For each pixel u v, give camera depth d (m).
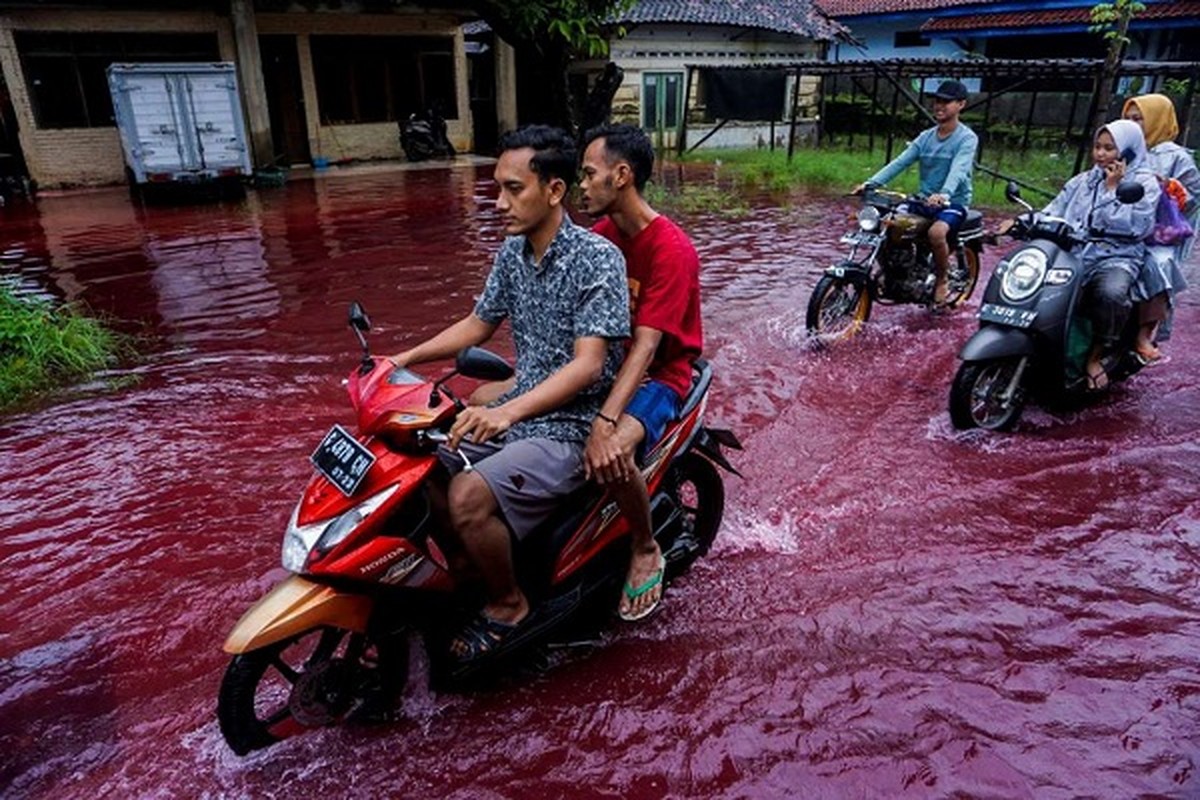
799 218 11.77
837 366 5.92
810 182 15.37
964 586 3.46
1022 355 4.68
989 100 14.80
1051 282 4.73
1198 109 15.85
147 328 6.98
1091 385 5.09
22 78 15.62
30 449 4.74
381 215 12.45
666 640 3.16
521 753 2.63
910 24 24.52
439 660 2.80
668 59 20.66
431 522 2.65
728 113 19.98
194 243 10.54
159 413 5.22
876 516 4.01
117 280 8.62
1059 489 4.24
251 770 2.56
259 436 4.88
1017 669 2.99
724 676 2.97
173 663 3.05
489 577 2.69
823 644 3.13
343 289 8.10
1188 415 5.15
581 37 12.81
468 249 9.88
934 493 4.20
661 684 2.93
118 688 2.93
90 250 10.20
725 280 8.26
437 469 2.60
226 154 14.77
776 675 2.97
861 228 6.41
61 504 4.14
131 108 14.05
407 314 7.23
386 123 20.12
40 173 16.09
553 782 2.52
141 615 3.31
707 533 3.64
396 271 8.82
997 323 4.77
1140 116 5.53
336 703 2.64
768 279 8.30
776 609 3.34
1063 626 3.22
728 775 2.55
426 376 5.78
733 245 9.95
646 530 2.98
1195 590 3.44
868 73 17.23
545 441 2.70
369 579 2.45
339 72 19.31
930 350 6.26
